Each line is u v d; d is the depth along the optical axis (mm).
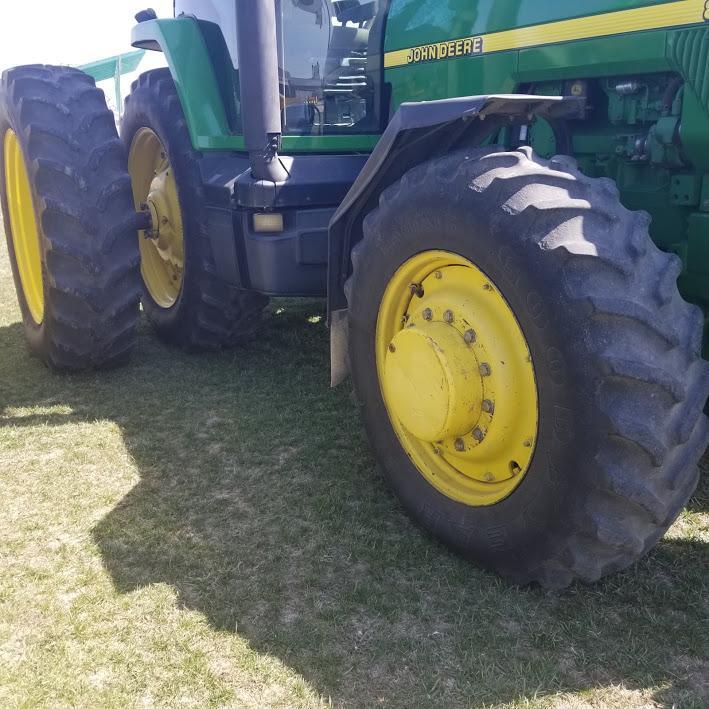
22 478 2898
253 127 3062
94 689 1864
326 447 3133
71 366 3920
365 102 3469
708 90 2154
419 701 1827
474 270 2162
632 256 1921
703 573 2254
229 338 4234
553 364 1915
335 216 2623
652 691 1842
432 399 2199
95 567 2350
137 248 3807
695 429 2006
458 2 2932
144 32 4148
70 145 3633
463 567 2320
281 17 3168
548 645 1994
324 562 2361
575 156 2719
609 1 2381
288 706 1817
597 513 1920
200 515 2643
